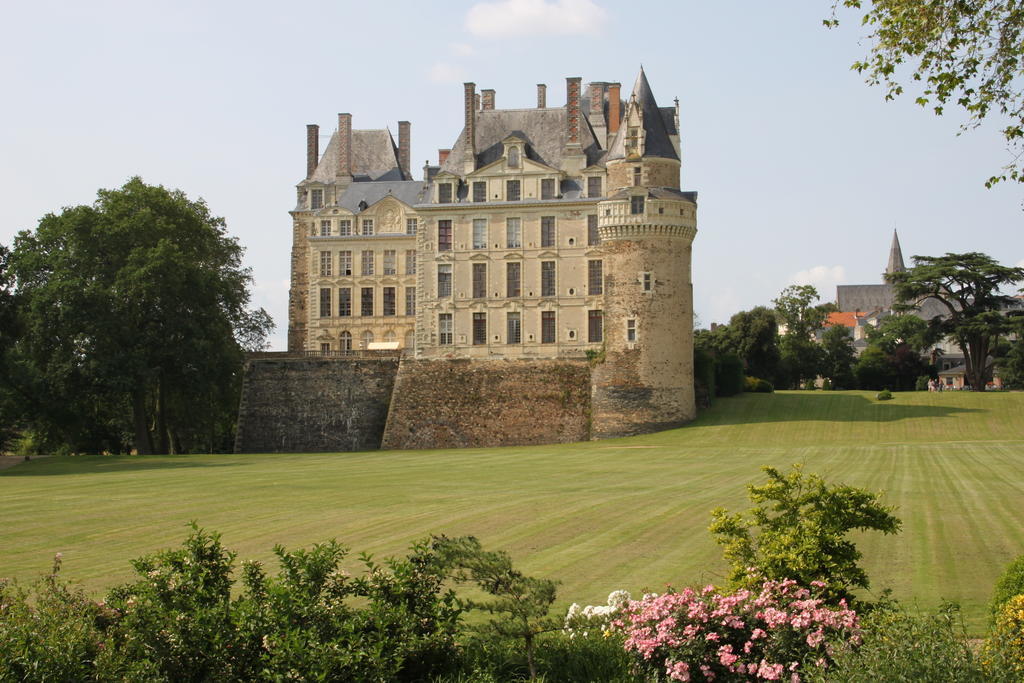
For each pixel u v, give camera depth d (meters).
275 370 78.19
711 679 15.89
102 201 74.69
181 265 68.75
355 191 96.88
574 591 22.66
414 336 89.44
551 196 80.69
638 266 71.75
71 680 14.62
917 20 20.75
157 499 37.00
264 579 18.11
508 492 38.84
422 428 74.00
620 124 78.31
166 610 15.68
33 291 67.19
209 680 15.30
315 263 94.50
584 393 73.69
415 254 92.69
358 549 26.94
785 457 52.69
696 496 36.97
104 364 65.94
